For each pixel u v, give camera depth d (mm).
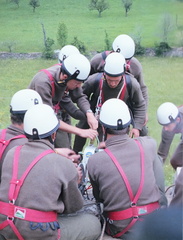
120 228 3533
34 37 19953
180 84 14375
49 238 3244
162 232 2781
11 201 3191
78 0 24625
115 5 23219
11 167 3287
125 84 4953
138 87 5031
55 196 3215
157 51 17922
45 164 3227
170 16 19078
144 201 3479
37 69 16672
